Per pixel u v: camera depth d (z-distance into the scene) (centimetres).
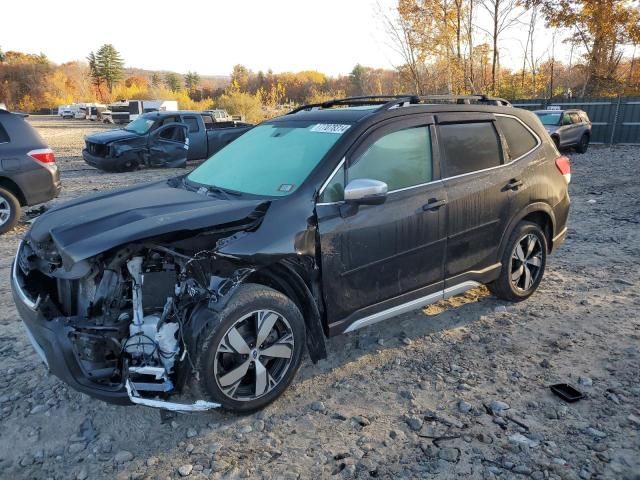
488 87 2439
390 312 390
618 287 536
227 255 309
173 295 315
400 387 364
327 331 361
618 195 1041
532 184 471
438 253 407
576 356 399
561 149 1873
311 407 342
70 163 1647
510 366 388
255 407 330
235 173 408
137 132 1424
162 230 301
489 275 453
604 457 288
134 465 292
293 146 400
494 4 2308
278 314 327
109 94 11262
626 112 2203
